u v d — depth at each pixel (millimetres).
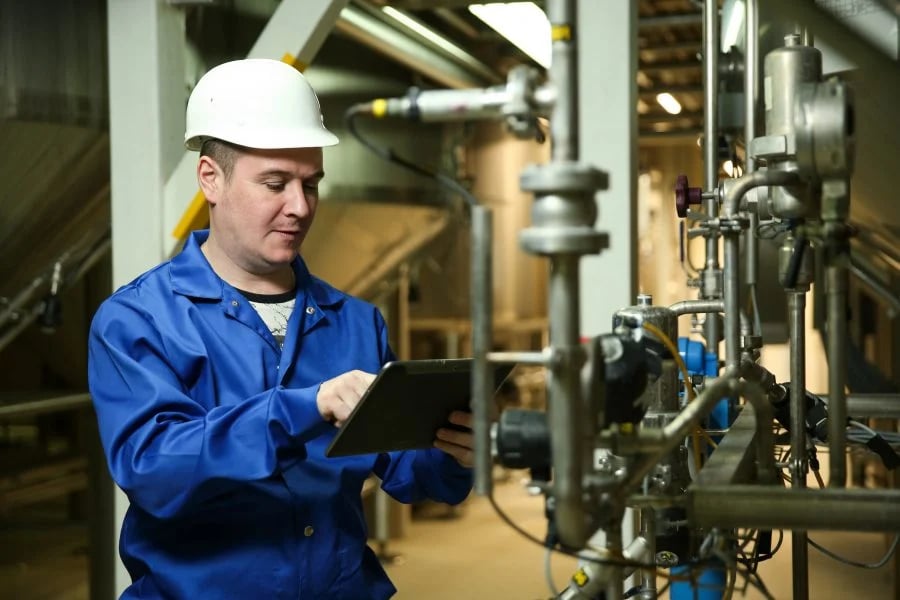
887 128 1895
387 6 2670
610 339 1034
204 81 1633
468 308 5773
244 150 1544
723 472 1107
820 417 1555
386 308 4723
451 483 1651
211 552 1509
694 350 1839
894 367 3441
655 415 1313
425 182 3963
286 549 1527
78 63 2637
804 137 1085
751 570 1292
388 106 990
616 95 1500
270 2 2881
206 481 1358
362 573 1641
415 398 1285
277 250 1581
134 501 1476
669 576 1058
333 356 1682
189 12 2467
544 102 931
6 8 2494
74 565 4000
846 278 1104
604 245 913
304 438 1357
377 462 1761
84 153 2730
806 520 1003
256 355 1576
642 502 1080
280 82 1600
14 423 4344
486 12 2662
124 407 1485
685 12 3223
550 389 923
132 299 1564
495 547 4625
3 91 2500
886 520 980
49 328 2973
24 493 3379
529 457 1013
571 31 925
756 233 1508
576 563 4266
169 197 2230
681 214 1671
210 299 1590
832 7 1851
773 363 5418
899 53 1798
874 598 3436
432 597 3867
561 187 895
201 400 1540
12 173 2639
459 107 964
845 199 1096
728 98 2256
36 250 2969
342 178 3453
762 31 1982
